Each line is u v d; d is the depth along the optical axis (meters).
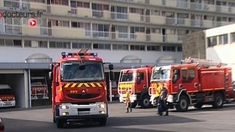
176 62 57.22
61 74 15.80
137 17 55.50
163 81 23.06
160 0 57.69
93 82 15.81
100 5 52.41
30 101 37.44
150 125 16.14
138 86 27.78
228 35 41.91
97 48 51.53
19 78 38.31
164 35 58.28
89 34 50.47
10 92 37.53
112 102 38.97
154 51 57.47
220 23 63.94
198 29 62.00
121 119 19.56
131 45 55.09
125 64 44.06
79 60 16.05
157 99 23.14
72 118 15.56
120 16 53.69
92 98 15.73
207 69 24.28
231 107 25.06
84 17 49.72
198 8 61.53
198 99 23.81
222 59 42.72
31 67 37.44
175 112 22.62
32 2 45.50
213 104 24.84
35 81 40.47
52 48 47.25
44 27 46.44
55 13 47.19
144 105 27.81
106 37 52.12
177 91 22.83
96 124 17.42
